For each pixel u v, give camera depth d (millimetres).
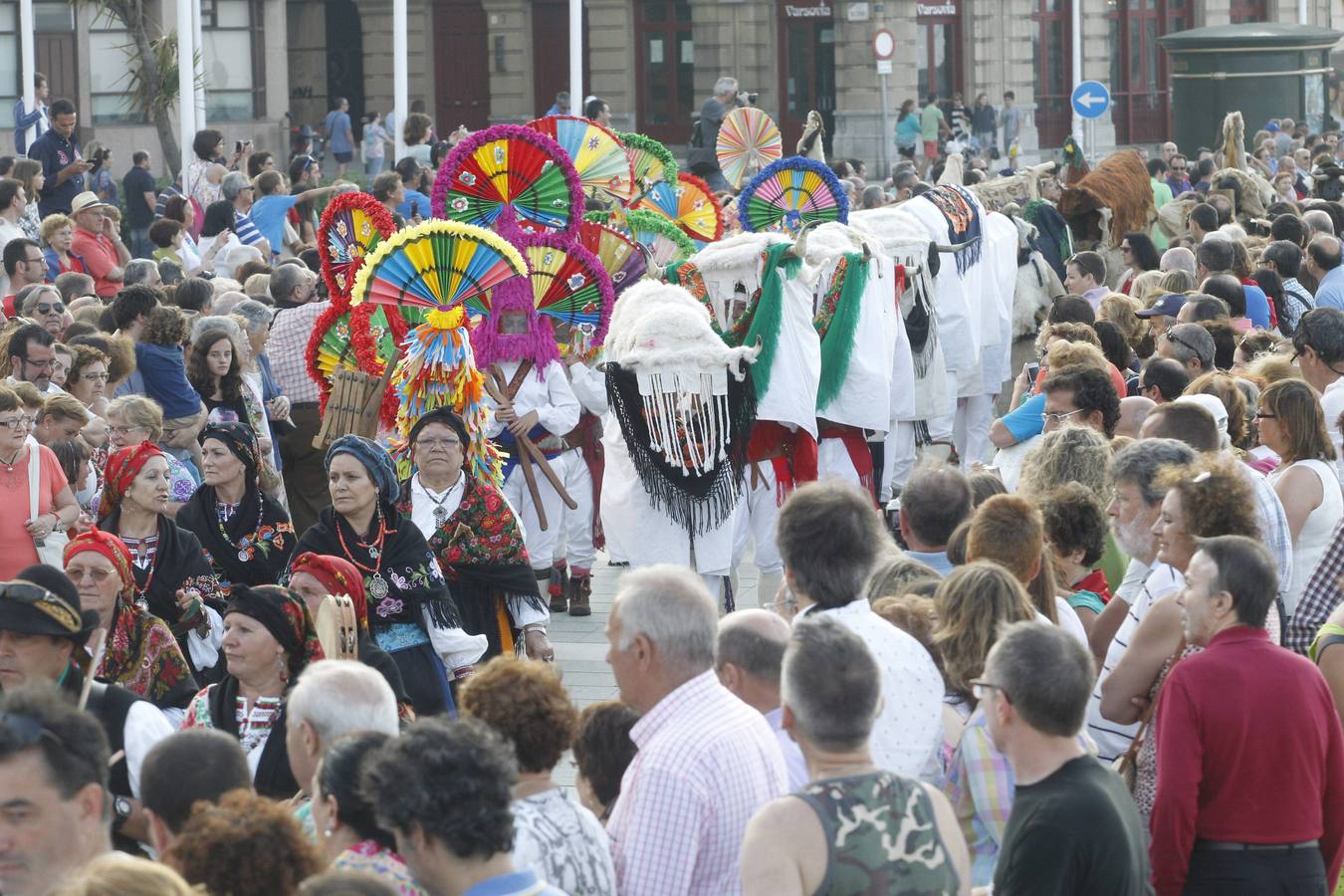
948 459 37656
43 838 11094
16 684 15273
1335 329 24266
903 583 16844
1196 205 44188
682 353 25516
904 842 11672
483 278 24469
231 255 42062
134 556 20312
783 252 27266
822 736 11891
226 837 10406
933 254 35250
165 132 85688
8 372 26328
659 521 26109
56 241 40000
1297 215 45656
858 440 29969
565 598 31719
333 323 27109
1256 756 14125
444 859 11164
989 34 113062
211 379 28078
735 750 13297
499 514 21922
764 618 14852
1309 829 14281
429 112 120188
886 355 29844
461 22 119688
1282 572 18453
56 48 97500
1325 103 86562
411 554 19641
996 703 12648
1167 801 14109
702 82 113375
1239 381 23828
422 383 23969
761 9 112375
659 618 13555
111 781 15289
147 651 17859
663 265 34688
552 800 12977
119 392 27547
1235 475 16141
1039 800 12391
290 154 108125
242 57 106375
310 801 13953
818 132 44219
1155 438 18734
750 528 28562
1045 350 30656
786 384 27203
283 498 29797
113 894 9070
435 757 11172
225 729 16125
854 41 108812
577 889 12617
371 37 119375
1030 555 16234
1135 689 15852
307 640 16266
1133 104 122000
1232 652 14328
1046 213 44250
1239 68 81875
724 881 13164
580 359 28750
